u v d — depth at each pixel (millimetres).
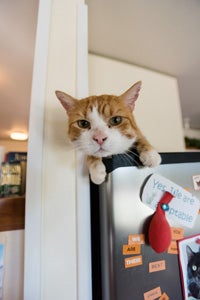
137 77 1042
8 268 448
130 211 440
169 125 1073
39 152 483
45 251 447
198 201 515
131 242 426
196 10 732
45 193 473
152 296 420
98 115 484
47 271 439
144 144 492
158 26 809
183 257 468
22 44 806
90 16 742
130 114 529
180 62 1062
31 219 446
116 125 484
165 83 1136
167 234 436
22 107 1424
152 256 439
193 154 537
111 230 418
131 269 416
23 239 465
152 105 1053
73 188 496
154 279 430
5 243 453
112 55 984
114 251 410
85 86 559
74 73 557
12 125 1820
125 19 766
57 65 547
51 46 552
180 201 489
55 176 488
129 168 460
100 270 440
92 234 484
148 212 454
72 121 493
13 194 630
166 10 731
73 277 452
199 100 1589
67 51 562
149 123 1018
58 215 471
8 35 760
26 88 1156
